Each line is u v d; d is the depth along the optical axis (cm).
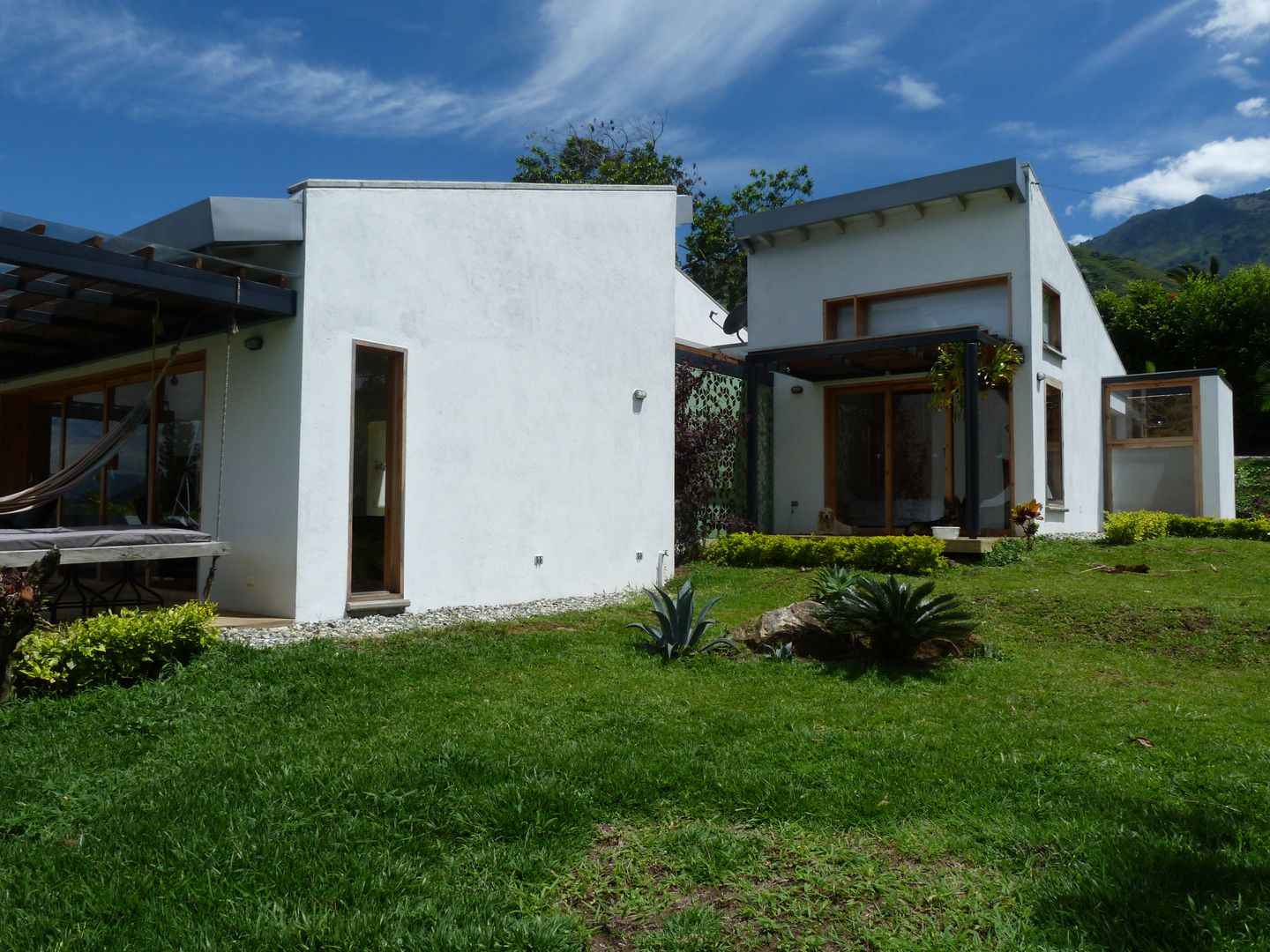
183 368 874
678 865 326
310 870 311
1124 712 535
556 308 992
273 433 767
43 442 1091
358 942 267
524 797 371
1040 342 1373
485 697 541
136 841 330
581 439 1021
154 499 898
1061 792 392
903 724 506
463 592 875
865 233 1498
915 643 664
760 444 1525
